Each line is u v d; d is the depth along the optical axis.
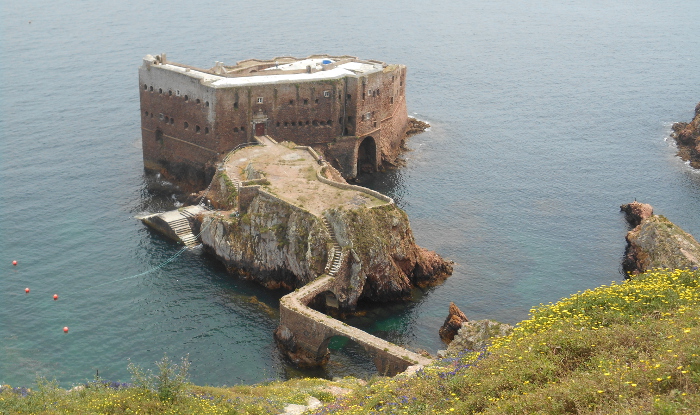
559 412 38.91
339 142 141.62
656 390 37.75
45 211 125.81
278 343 91.38
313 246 101.31
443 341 92.12
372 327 95.50
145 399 57.62
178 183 140.88
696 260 102.19
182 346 90.38
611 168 150.88
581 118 183.88
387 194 136.12
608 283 105.44
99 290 102.56
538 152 159.62
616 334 46.03
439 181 142.88
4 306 97.81
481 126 176.50
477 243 117.19
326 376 85.56
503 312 97.75
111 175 142.75
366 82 140.88
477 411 42.78
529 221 125.62
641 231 111.44
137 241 116.88
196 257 113.19
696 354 38.44
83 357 87.62
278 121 138.38
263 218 107.25
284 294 104.00
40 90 192.12
